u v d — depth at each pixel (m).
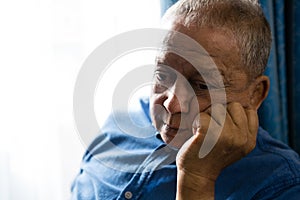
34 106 1.30
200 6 0.76
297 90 1.24
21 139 1.31
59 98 1.31
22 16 1.26
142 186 0.93
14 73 1.28
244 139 0.76
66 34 1.29
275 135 1.22
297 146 1.27
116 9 1.28
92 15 1.28
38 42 1.28
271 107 1.21
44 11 1.27
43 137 1.32
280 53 1.21
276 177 0.89
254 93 0.84
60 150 1.33
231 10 0.77
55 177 1.33
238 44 0.76
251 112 0.80
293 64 1.24
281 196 0.87
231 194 0.89
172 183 0.91
